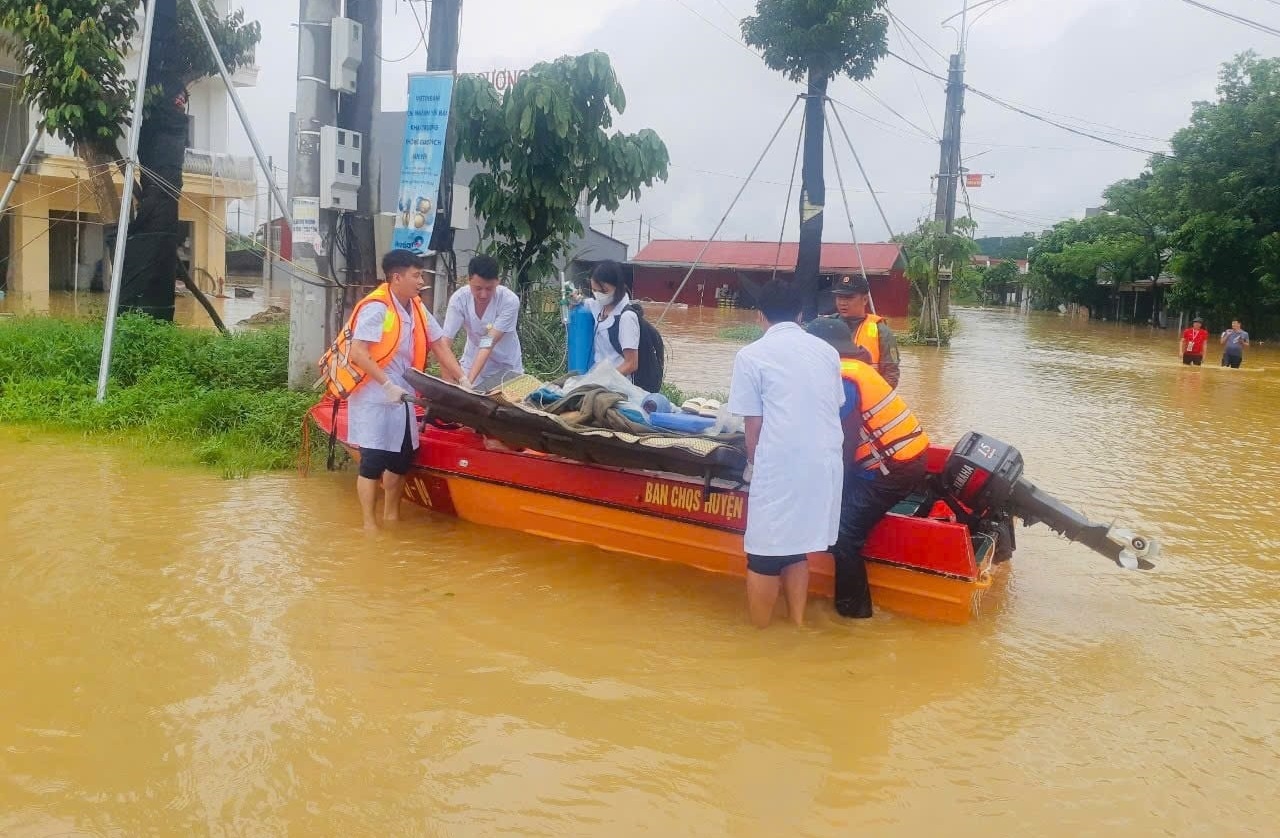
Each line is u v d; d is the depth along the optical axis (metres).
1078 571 6.16
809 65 13.70
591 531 5.95
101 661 4.21
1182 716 4.17
